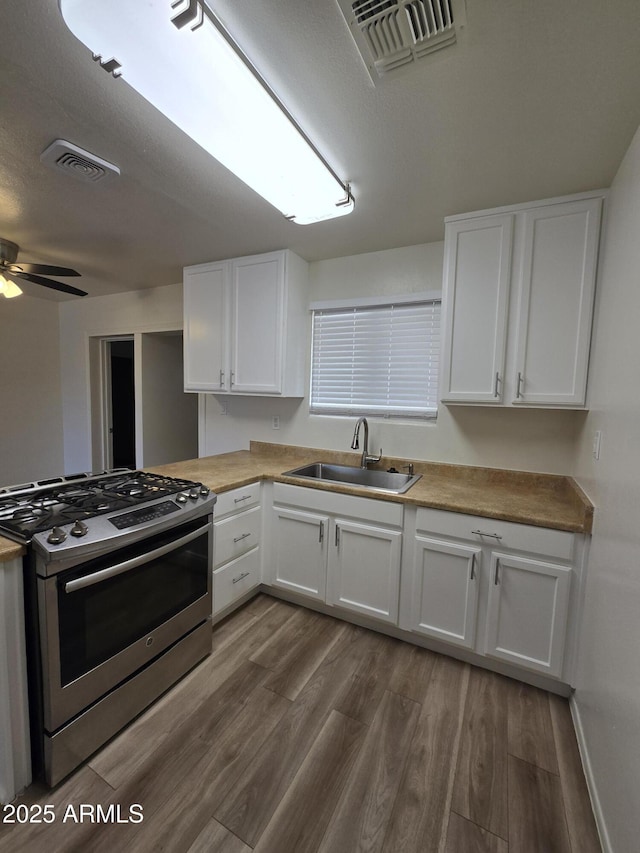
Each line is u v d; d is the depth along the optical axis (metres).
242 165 1.50
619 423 1.29
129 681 1.50
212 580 1.99
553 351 1.83
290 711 1.59
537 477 2.14
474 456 2.31
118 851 1.10
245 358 2.68
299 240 2.37
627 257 1.34
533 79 1.13
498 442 2.24
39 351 4.20
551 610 1.66
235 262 2.68
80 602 1.31
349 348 2.70
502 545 1.73
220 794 1.26
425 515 1.90
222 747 1.43
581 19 0.95
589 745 1.34
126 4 0.86
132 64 1.02
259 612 2.31
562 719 1.59
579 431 1.95
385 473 2.50
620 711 1.08
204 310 2.82
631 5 0.91
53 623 1.23
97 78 1.15
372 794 1.27
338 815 1.21
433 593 1.91
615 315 1.44
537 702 1.68
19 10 0.95
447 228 2.02
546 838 1.16
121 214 2.04
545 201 1.81
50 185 1.75
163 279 3.29
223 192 1.80
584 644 1.53
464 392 2.02
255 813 1.21
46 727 1.26
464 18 0.96
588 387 1.76
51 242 2.43
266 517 2.40
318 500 2.20
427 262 2.41
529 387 1.88
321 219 1.92
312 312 2.80
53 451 4.36
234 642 2.03
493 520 1.74
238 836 1.15
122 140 1.44
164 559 1.65
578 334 1.77
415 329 2.49
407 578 1.99
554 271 1.81
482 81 1.14
